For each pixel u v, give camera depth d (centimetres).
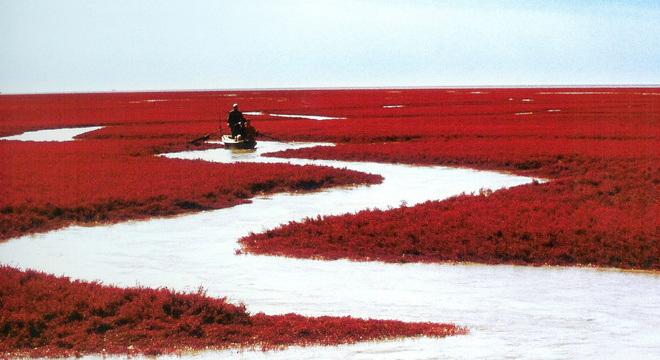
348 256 2152
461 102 15100
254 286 1806
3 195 3139
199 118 10119
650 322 1514
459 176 4241
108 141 6631
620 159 4491
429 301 1673
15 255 2197
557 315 1563
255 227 2650
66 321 1447
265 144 6625
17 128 8575
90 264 2066
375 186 3794
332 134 6981
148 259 2131
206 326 1433
